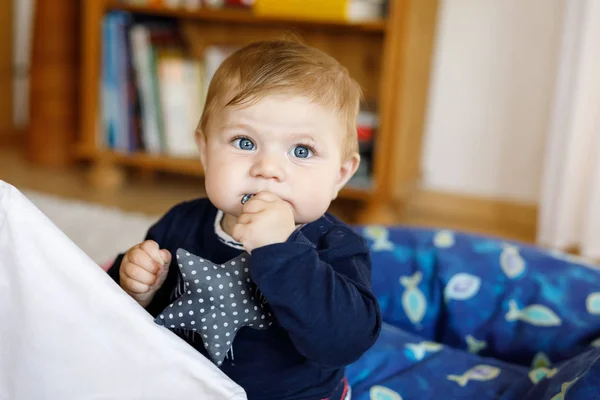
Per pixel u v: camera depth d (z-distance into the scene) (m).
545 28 2.00
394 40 1.83
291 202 0.69
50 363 0.62
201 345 0.73
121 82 2.17
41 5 2.36
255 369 0.72
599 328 1.04
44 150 2.45
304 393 0.74
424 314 1.17
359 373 0.97
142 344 0.62
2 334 0.62
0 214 0.59
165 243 0.79
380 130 1.89
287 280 0.60
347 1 1.88
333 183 0.72
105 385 0.63
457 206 2.19
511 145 2.10
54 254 0.60
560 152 1.83
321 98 0.70
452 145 2.17
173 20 2.31
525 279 1.14
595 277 1.12
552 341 1.06
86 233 1.71
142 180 2.37
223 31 2.29
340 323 0.63
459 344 1.13
